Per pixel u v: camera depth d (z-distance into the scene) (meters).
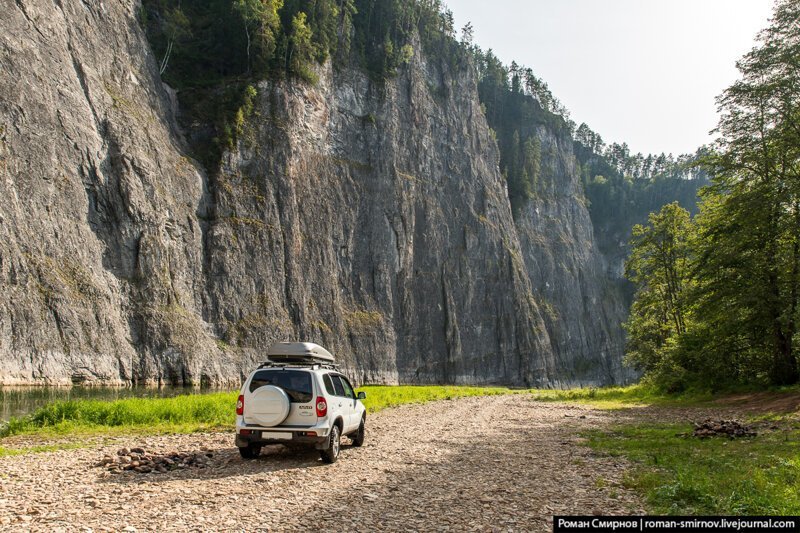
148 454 13.60
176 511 8.68
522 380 132.38
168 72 90.88
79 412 20.84
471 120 147.38
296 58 99.06
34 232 54.69
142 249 66.75
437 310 118.69
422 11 146.25
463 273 126.75
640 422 24.72
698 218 44.19
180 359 64.06
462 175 136.38
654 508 9.12
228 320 76.25
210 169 83.75
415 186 121.00
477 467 13.25
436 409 31.83
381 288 106.81
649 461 13.80
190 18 100.25
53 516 8.25
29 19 62.34
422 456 14.83
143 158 71.12
